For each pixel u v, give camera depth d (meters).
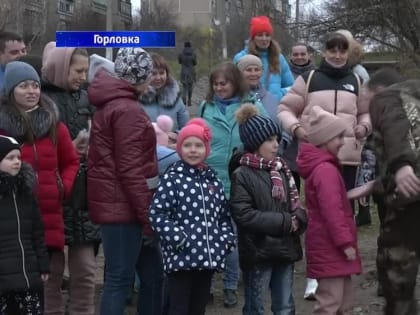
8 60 6.14
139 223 4.68
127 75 4.68
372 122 4.30
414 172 4.02
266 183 4.87
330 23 21.00
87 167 4.89
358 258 4.84
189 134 4.71
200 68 36.56
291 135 6.16
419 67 15.50
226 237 4.75
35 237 4.68
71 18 41.31
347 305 4.93
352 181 5.89
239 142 5.93
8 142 4.53
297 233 4.90
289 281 5.02
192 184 4.69
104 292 4.71
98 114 4.68
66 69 5.38
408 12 16.70
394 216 4.27
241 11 40.56
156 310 5.04
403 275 4.30
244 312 5.01
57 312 5.43
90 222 5.35
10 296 4.66
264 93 6.53
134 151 4.57
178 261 4.59
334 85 5.95
